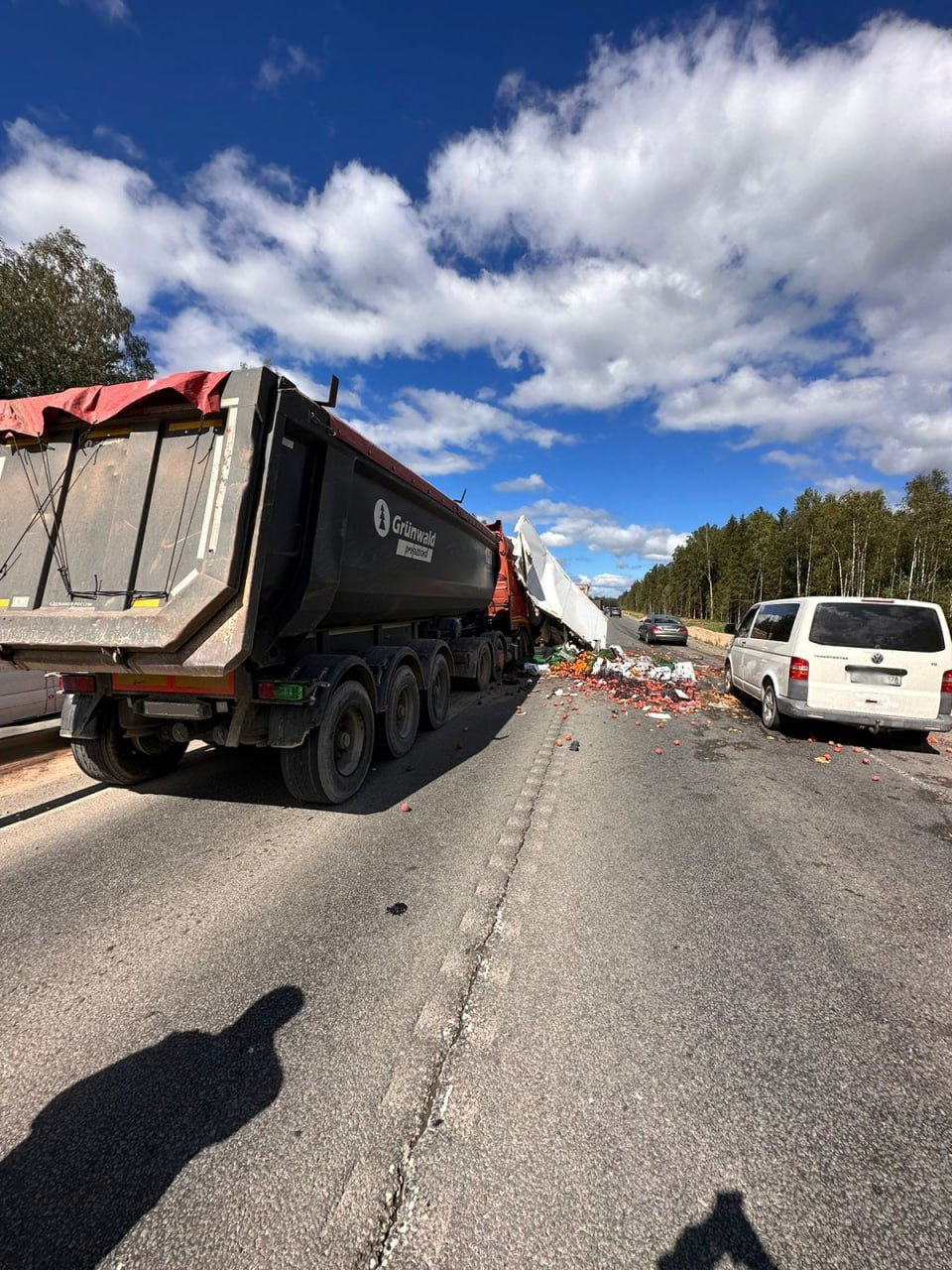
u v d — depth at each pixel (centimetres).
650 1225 160
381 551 612
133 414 402
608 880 365
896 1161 181
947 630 697
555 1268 149
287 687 436
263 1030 235
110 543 398
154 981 266
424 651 762
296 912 325
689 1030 237
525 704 992
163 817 475
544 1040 230
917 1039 235
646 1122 193
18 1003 251
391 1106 199
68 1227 159
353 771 521
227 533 365
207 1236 157
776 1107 200
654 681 1259
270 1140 186
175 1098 202
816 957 288
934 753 731
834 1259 153
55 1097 203
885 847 429
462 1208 165
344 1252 154
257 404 374
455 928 310
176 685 448
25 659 415
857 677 712
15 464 432
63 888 354
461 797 520
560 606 1515
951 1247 157
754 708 995
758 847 422
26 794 532
